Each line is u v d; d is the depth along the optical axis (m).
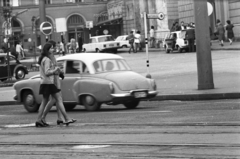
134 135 13.71
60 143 13.20
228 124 14.35
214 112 17.73
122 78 21.16
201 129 13.87
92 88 21.31
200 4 25.67
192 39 55.09
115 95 20.81
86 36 115.06
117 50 74.56
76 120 17.81
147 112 19.48
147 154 10.91
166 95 24.95
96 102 21.33
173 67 40.88
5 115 22.73
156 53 60.31
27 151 12.40
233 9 61.69
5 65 46.66
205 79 25.61
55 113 22.45
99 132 14.80
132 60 52.81
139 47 67.50
